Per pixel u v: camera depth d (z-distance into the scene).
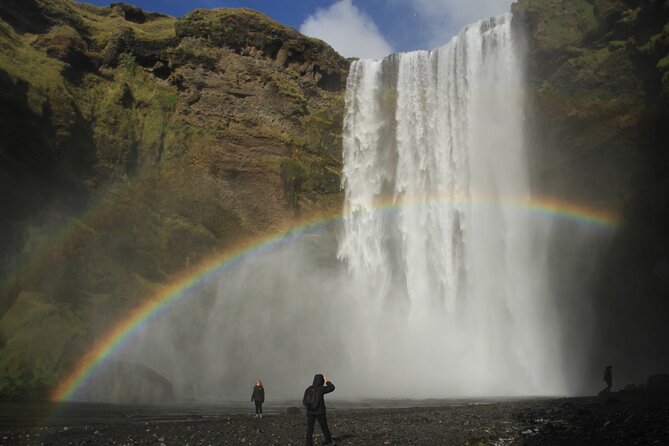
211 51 56.66
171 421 21.45
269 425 19.77
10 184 40.09
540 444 14.30
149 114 52.16
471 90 53.78
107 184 48.00
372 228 57.09
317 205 55.69
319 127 58.94
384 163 58.25
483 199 52.22
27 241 39.88
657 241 40.38
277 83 57.22
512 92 50.62
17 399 30.50
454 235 53.31
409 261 55.09
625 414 18.70
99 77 51.97
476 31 54.19
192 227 48.50
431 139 56.12
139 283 44.16
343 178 58.78
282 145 55.12
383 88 59.88
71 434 17.66
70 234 42.91
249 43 58.44
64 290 39.81
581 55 46.19
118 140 49.34
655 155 41.50
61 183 44.62
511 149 50.75
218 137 53.06
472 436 15.96
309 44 60.91
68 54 49.59
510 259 50.06
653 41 40.72
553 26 47.62
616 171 44.50
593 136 45.16
